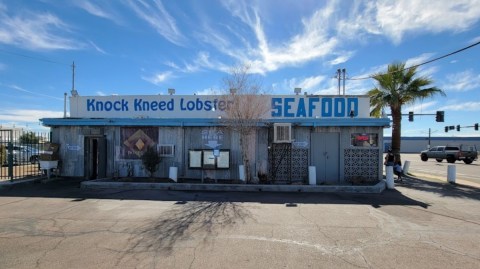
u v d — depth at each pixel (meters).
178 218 7.88
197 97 15.83
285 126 14.32
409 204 9.95
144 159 14.22
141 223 7.39
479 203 10.20
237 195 11.24
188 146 15.11
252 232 6.75
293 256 5.44
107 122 15.03
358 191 12.13
